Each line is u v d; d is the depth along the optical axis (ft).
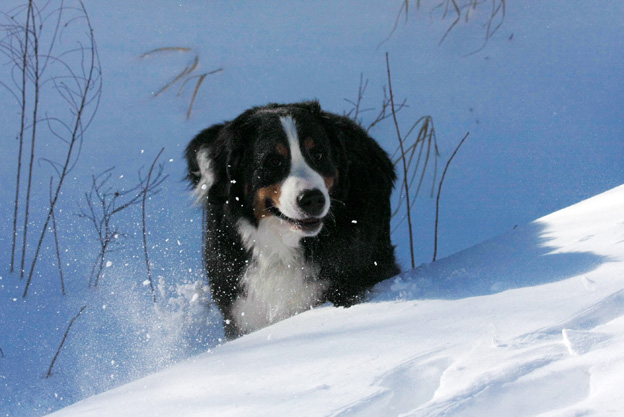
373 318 12.64
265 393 8.93
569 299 10.69
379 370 8.99
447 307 12.11
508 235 17.56
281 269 17.61
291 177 15.71
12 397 15.20
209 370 10.97
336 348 10.62
